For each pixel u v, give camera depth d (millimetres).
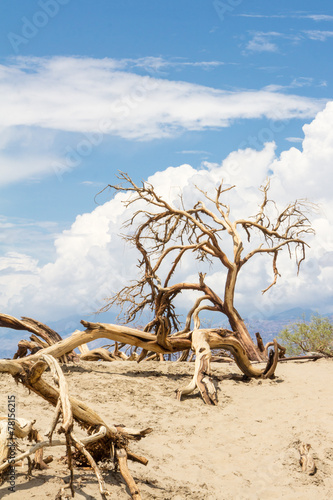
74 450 7215
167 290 22469
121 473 6699
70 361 17719
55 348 16750
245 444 10531
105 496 6168
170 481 7957
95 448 7062
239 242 26766
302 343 27188
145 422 11523
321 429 11312
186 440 10539
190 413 12797
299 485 8570
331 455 9766
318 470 9133
